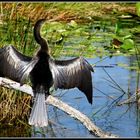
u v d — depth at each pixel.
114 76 15.19
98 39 17.91
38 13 18.08
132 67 15.35
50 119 12.78
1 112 12.54
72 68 9.40
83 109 13.34
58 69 9.34
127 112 13.27
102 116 13.01
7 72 9.38
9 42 12.89
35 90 9.41
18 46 12.82
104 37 18.12
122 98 14.00
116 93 14.26
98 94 14.19
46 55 9.51
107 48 16.66
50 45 14.34
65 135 12.02
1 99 12.56
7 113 12.52
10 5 14.77
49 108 13.34
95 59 16.16
